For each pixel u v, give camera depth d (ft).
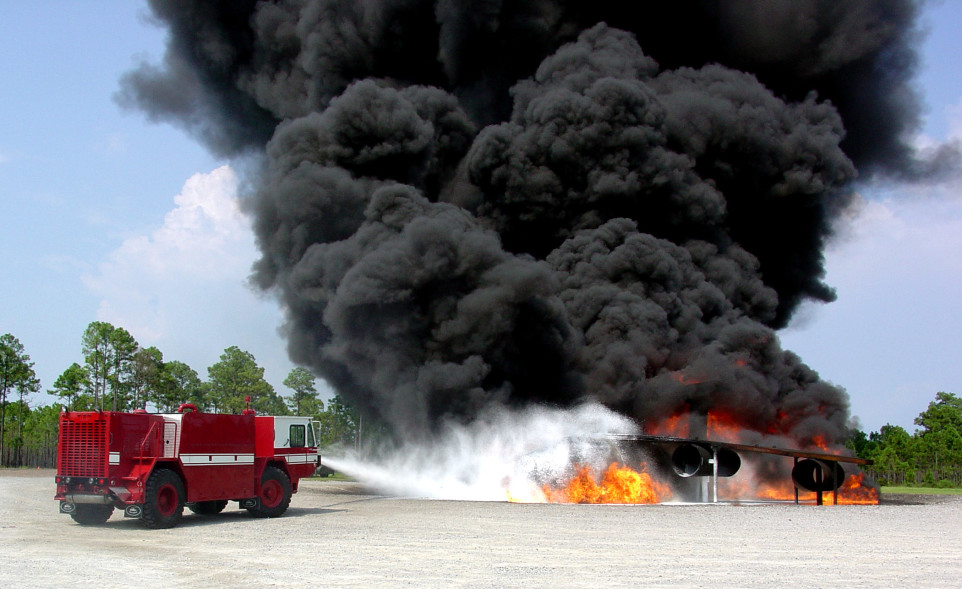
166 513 68.69
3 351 254.06
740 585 38.99
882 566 46.21
